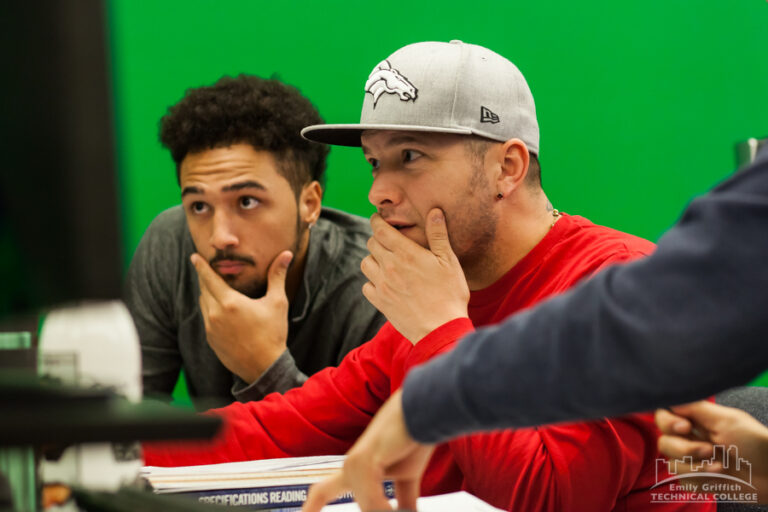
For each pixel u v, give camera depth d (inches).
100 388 46.1
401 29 175.2
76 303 36.3
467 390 47.2
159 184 168.6
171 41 167.3
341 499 75.4
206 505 51.2
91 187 35.5
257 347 131.2
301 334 139.7
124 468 54.3
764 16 189.3
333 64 173.6
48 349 52.3
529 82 178.9
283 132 130.4
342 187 171.9
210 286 132.0
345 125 98.2
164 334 144.9
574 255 100.3
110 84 36.2
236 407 105.1
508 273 102.3
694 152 187.2
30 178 35.9
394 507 70.1
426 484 101.0
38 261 36.3
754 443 67.6
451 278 95.8
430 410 49.1
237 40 169.8
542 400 45.0
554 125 180.1
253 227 130.6
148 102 166.9
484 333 48.3
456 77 97.6
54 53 35.0
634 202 184.9
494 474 83.8
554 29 179.5
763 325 40.3
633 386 42.8
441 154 97.5
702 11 185.9
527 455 82.2
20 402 41.1
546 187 180.4
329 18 172.9
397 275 96.7
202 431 40.3
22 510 50.1
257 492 72.9
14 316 37.3
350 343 137.9
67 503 52.9
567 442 81.7
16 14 35.4
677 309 41.0
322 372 110.1
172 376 147.5
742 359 41.4
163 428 39.7
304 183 135.9
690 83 186.1
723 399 98.3
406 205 99.0
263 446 102.6
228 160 128.5
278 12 171.2
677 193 186.7
